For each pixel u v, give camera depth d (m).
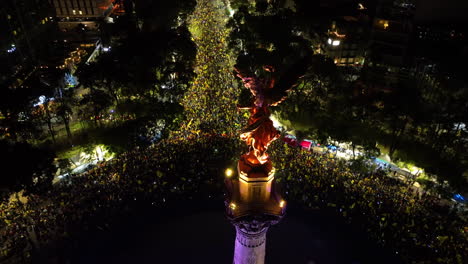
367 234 36.41
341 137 45.97
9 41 71.38
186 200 40.47
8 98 45.97
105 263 32.84
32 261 32.75
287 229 36.91
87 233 35.94
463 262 33.00
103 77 55.06
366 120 51.22
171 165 44.94
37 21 87.56
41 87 57.97
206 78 68.56
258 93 14.06
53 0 110.00
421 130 49.84
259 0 85.50
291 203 40.22
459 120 48.12
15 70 71.00
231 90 63.88
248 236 16.56
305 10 73.00
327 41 75.69
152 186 42.25
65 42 96.44
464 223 37.38
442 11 65.81
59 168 43.53
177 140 50.81
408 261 33.38
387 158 51.03
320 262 33.41
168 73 61.00
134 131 47.19
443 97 55.44
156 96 58.50
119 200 40.16
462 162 46.06
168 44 67.50
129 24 75.69
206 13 110.81
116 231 36.28
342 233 36.53
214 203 40.09
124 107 53.69
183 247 34.44
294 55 61.25
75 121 58.00
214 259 33.16
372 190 41.59
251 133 14.85
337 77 57.72
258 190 15.73
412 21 69.25
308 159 46.34
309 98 56.47
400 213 38.50
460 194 41.25
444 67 60.28
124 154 48.09
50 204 39.47
